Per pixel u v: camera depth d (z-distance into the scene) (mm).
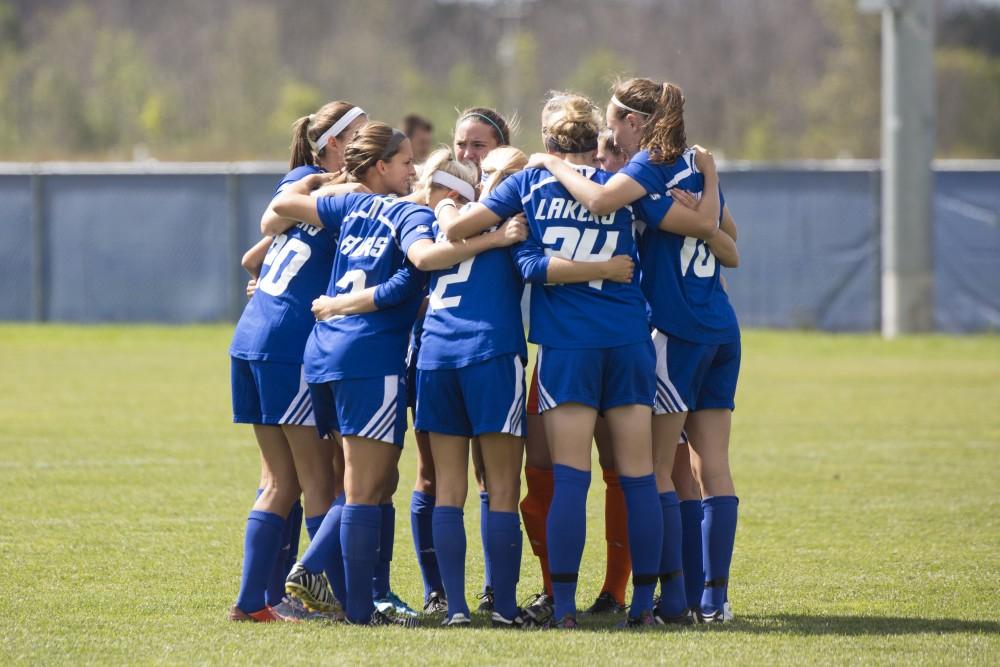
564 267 18234
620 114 19281
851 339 66750
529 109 180000
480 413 18391
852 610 19812
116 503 28234
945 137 185500
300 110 175500
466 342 18422
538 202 18609
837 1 193375
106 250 72375
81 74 189750
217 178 71875
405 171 19906
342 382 18578
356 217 19156
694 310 18984
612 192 18312
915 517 27203
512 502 18828
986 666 16031
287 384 19312
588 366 18297
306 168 20656
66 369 54406
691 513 20234
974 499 29156
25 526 25797
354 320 18750
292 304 19484
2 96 176375
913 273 67500
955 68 190500
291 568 21094
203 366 55719
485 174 19922
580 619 19688
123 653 16766
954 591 21047
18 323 72688
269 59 188125
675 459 20469
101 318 72625
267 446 19672
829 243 69875
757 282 70875
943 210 68812
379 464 18750
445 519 18797
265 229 20094
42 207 72312
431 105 186625
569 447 18500
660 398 19031
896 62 67062
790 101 198250
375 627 18422
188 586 21109
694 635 17734
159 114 178875
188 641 17406
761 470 32906
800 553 24016
